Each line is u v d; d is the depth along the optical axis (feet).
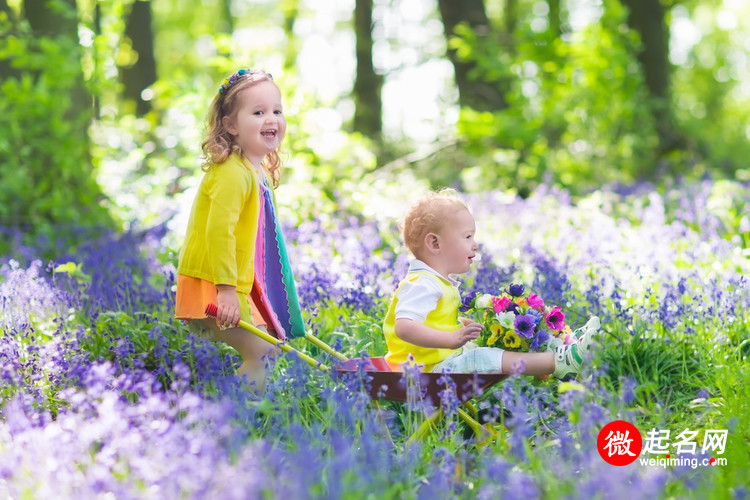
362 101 63.98
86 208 33.76
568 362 13.33
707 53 103.55
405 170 45.73
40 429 11.43
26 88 33.53
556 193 36.55
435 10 67.36
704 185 35.09
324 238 25.00
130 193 37.35
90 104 36.68
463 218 14.25
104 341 16.15
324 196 31.58
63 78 34.45
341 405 12.14
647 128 49.73
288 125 33.47
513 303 14.10
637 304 18.26
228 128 14.42
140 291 19.29
